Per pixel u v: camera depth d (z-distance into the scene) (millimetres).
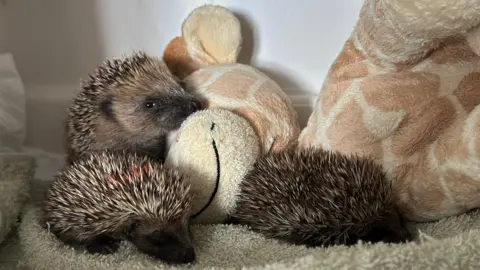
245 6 632
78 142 540
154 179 446
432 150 476
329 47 645
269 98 521
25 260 455
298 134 535
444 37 419
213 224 495
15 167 530
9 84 583
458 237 393
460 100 464
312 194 453
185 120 502
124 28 632
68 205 460
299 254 447
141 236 441
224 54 597
